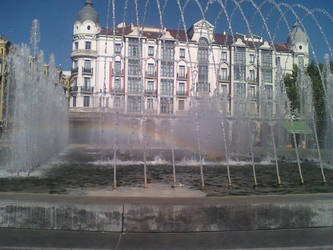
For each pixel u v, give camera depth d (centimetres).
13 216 432
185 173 1041
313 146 2659
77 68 4428
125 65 4438
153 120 4341
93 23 4456
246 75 4619
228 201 445
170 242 394
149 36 4597
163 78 4569
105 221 426
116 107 4403
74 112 4262
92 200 439
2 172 991
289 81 3406
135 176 942
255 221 443
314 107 2800
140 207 427
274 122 2939
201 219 432
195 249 376
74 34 4491
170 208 427
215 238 409
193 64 4641
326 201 461
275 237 416
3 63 3122
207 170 1137
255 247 384
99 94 4419
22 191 668
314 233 433
